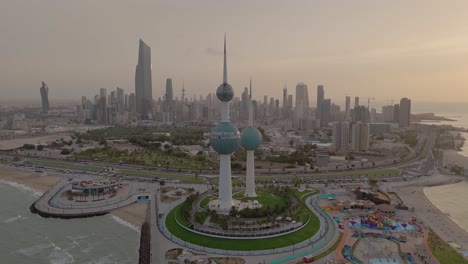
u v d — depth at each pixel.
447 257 198.75
